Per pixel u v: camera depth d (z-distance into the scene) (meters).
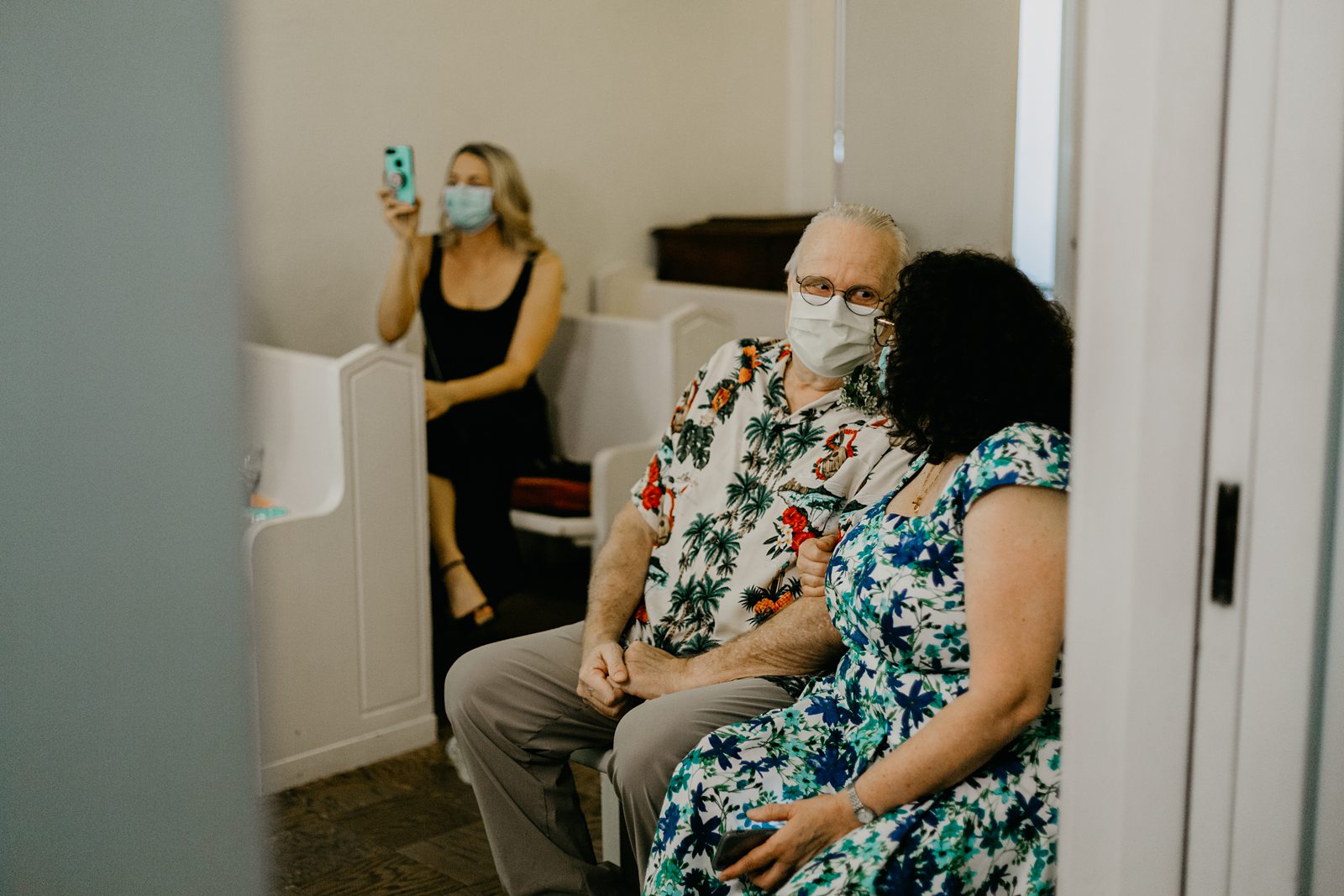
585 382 4.02
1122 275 1.20
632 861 2.14
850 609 1.57
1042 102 2.12
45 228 1.39
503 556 3.61
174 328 1.43
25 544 1.46
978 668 1.39
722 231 4.60
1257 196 1.16
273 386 3.19
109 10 1.35
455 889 2.43
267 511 3.01
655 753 1.77
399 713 3.06
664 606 2.03
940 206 2.24
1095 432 1.23
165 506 1.46
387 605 3.00
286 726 2.85
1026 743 1.46
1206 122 1.16
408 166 3.83
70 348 1.42
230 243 1.43
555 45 4.46
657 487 2.11
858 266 1.89
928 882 1.39
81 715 1.51
